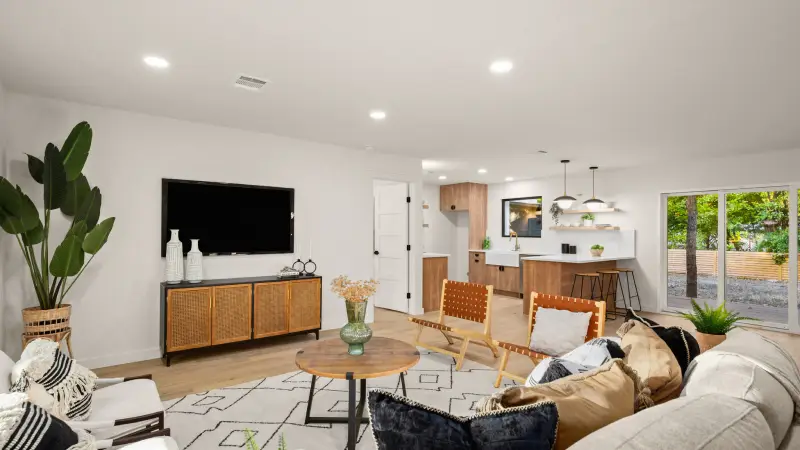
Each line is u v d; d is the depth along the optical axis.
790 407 1.36
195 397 3.21
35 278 3.23
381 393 1.07
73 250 3.22
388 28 2.36
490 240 9.52
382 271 7.06
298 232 5.19
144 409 2.06
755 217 5.96
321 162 5.39
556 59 2.77
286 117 4.19
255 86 3.31
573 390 1.24
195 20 2.28
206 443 2.51
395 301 6.81
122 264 4.00
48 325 3.17
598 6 2.12
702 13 2.18
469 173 7.86
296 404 3.10
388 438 1.00
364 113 4.02
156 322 4.18
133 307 4.05
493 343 3.72
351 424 2.42
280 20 2.27
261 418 2.87
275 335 4.57
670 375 1.60
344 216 5.60
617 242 7.30
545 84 3.22
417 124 4.41
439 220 9.78
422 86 3.28
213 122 4.41
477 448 0.99
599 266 6.90
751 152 5.77
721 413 1.09
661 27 2.33
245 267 4.79
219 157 4.58
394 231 6.83
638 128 4.51
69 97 3.61
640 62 2.81
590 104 3.70
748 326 5.94
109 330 3.93
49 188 3.17
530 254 8.38
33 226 3.12
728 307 6.22
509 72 2.99
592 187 7.70
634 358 1.73
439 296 7.05
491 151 5.81
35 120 3.59
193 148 4.41
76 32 2.42
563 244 7.95
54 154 3.16
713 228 6.36
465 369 3.94
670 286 6.81
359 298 2.78
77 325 3.78
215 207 4.56
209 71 3.00
